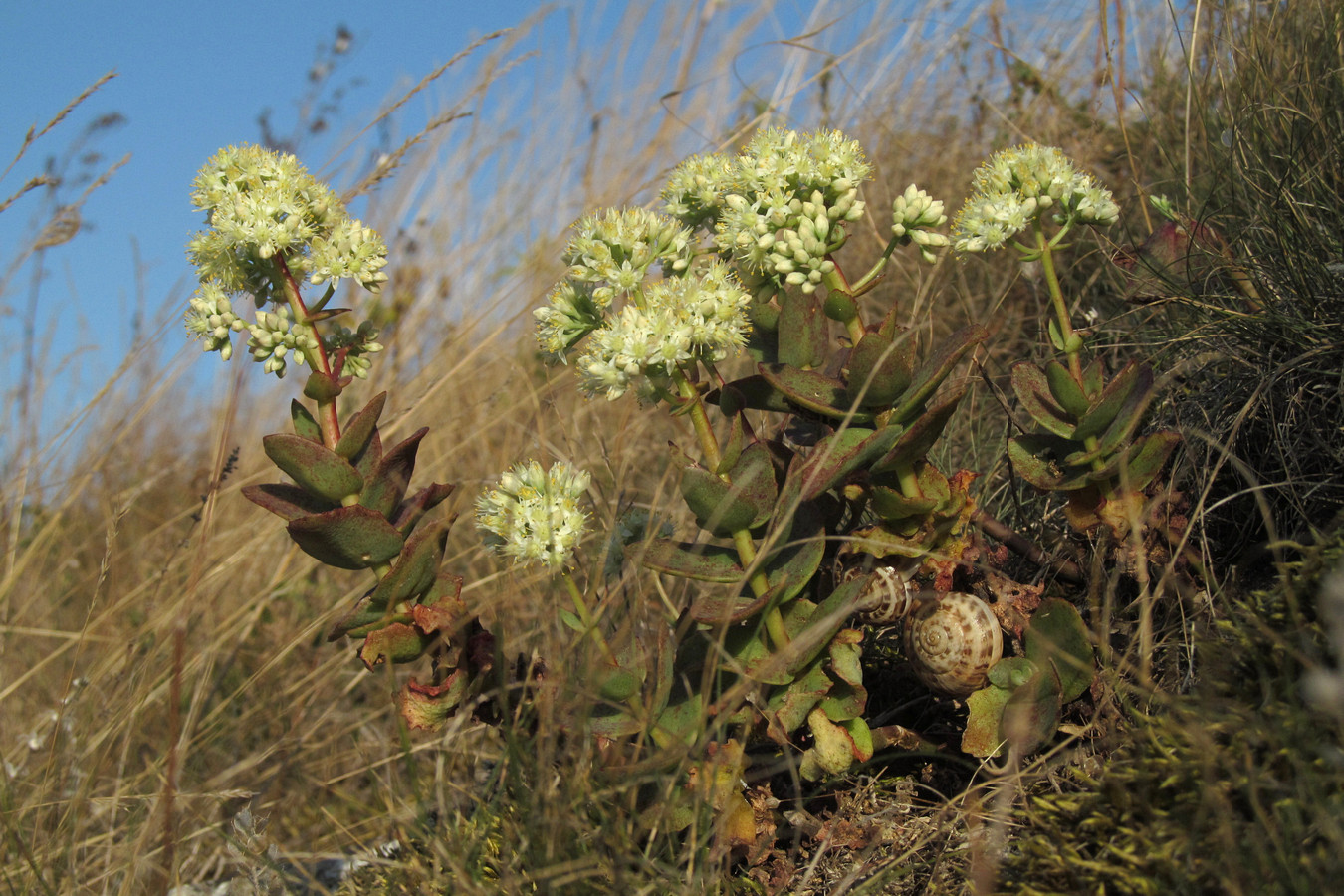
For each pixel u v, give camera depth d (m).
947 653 0.31
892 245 0.32
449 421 0.54
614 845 0.31
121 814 0.40
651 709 0.31
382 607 0.32
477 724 0.39
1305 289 0.35
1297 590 0.29
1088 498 0.32
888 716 0.36
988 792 0.32
